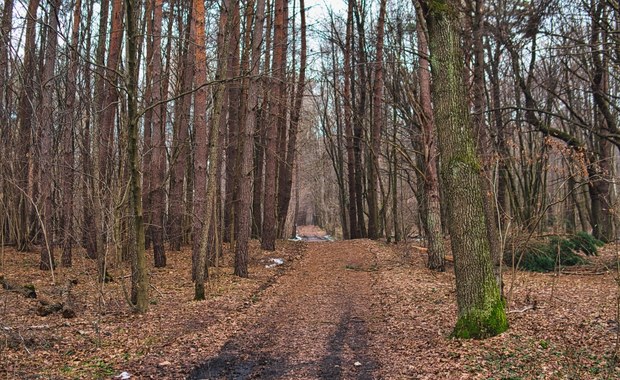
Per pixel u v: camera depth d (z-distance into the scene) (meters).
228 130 23.38
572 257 15.17
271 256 19.48
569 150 8.95
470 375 5.92
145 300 9.91
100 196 11.94
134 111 8.92
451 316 9.19
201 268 11.42
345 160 35.84
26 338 7.48
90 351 7.25
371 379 6.21
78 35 14.35
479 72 12.10
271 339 8.34
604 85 17.94
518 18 11.96
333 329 8.98
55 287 11.34
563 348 6.71
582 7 13.16
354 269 16.91
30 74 14.67
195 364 6.90
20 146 16.77
